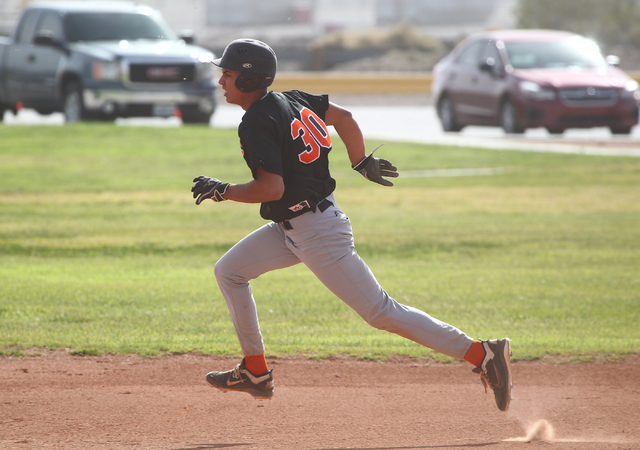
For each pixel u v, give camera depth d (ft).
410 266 113.70
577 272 109.91
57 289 96.94
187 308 89.61
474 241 130.62
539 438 52.85
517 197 169.68
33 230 135.44
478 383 66.95
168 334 79.46
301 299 95.61
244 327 55.16
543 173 195.52
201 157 211.00
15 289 96.17
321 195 51.16
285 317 87.66
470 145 231.71
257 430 54.44
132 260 116.37
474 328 82.69
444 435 53.57
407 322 51.78
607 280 105.29
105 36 236.22
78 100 229.25
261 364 56.08
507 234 135.74
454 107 264.31
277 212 50.72
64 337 77.00
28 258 116.16
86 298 92.89
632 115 239.71
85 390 63.16
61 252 120.67
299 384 65.92
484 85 249.75
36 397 61.16
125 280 103.30
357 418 57.47
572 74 241.14
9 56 250.78
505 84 241.55
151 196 170.09
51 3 248.73
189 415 57.67
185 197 169.78
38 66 239.91
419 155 217.77
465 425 55.98
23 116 317.01
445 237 133.39
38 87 241.14
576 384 66.44
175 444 51.24
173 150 218.38
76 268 110.32
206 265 114.01
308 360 72.59
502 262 116.47
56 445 50.78
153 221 145.59
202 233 136.05
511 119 240.73
